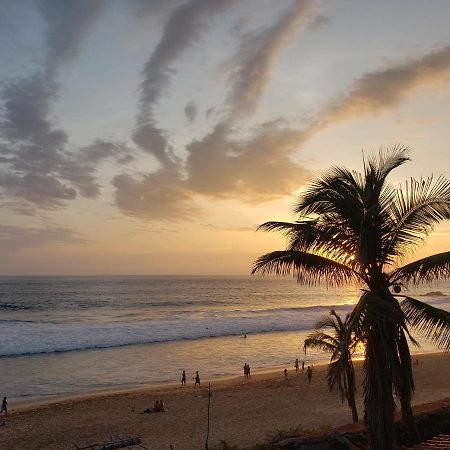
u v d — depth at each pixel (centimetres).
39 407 2794
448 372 3816
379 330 954
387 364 953
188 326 6594
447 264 891
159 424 2417
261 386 3369
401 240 1021
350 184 1031
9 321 7081
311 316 8344
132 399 2983
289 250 999
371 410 965
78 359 4325
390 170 1022
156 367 4066
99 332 5844
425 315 963
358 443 1194
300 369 4072
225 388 3316
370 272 1005
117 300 12862
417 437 1176
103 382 3503
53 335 5538
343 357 845
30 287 18888
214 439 2145
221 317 8031
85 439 2188
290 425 2347
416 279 969
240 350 4981
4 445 2119
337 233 989
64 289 17700
